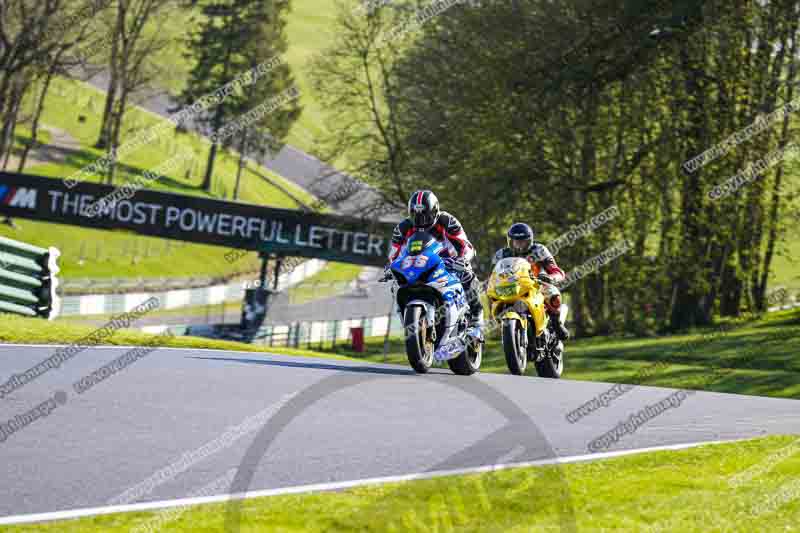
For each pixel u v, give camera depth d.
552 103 83.75
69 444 16.16
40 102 172.88
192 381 24.05
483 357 82.06
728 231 91.25
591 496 14.00
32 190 113.56
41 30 139.12
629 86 87.62
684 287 95.12
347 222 105.69
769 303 108.62
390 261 30.02
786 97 89.94
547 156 90.62
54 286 44.16
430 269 28.33
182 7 185.00
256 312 111.62
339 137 107.62
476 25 89.06
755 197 90.81
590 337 100.12
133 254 165.25
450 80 91.56
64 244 160.25
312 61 108.38
